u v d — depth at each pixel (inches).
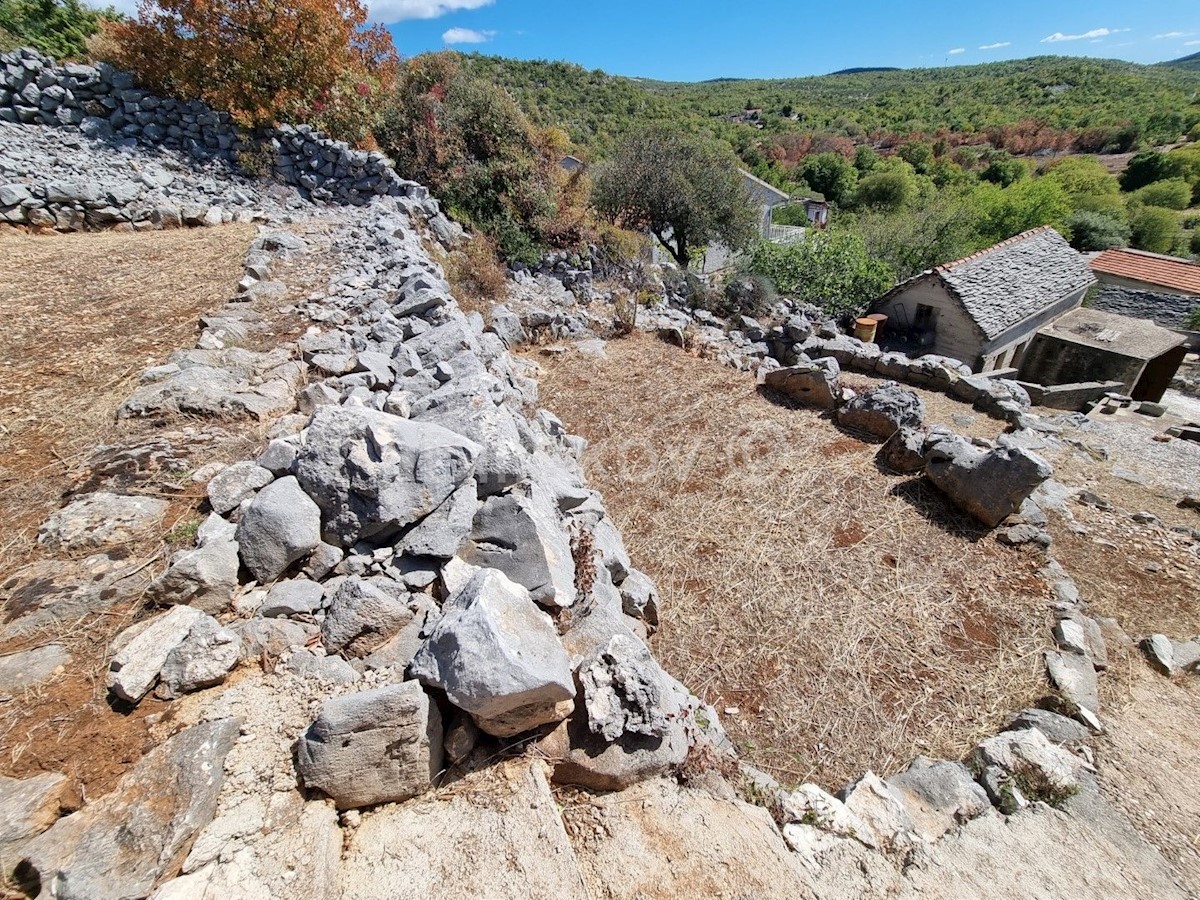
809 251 590.9
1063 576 187.9
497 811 76.4
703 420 270.2
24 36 377.7
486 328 304.7
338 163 376.5
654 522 203.0
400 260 267.0
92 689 77.7
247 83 364.2
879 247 808.3
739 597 172.7
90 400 140.1
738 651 155.3
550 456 177.2
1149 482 275.4
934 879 95.6
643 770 88.2
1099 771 126.5
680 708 101.8
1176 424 375.9
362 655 88.8
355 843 70.4
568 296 394.0
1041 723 135.9
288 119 381.4
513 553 106.2
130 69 354.3
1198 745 137.9
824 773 126.2
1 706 73.8
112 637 84.3
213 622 82.9
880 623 166.2
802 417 278.2
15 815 61.6
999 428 309.7
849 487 227.3
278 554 97.4
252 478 109.4
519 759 84.0
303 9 367.6
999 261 604.7
